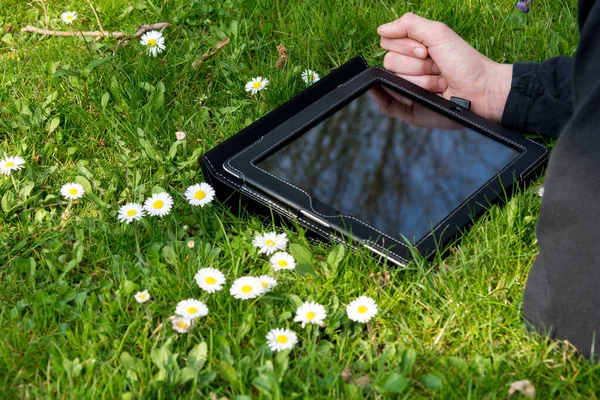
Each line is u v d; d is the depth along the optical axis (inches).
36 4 72.5
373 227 53.6
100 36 68.9
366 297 51.1
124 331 50.9
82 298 51.9
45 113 62.9
